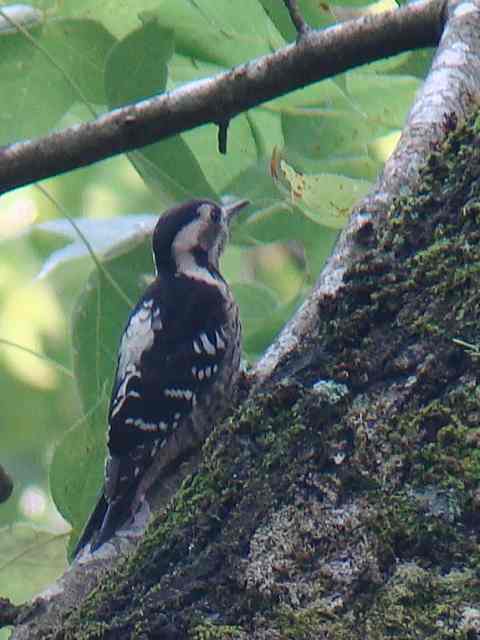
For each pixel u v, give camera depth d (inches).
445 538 183.5
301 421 205.6
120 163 597.0
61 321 576.7
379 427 199.2
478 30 332.8
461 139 233.0
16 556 396.2
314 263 448.8
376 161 446.6
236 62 461.7
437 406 197.3
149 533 212.4
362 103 445.7
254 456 207.5
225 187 468.8
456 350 202.4
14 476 559.5
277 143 476.4
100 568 263.0
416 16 353.1
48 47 435.5
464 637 171.9
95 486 372.5
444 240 219.0
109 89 399.5
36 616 243.8
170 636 189.3
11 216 588.7
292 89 363.6
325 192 378.6
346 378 207.9
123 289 413.4
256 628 183.8
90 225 442.6
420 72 442.3
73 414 569.6
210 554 196.1
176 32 457.4
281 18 399.5
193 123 363.6
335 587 183.6
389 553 184.4
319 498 194.9
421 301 213.0
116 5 447.2
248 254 586.6
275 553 191.0
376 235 236.2
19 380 571.5
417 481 191.3
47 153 361.4
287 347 255.8
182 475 370.3
